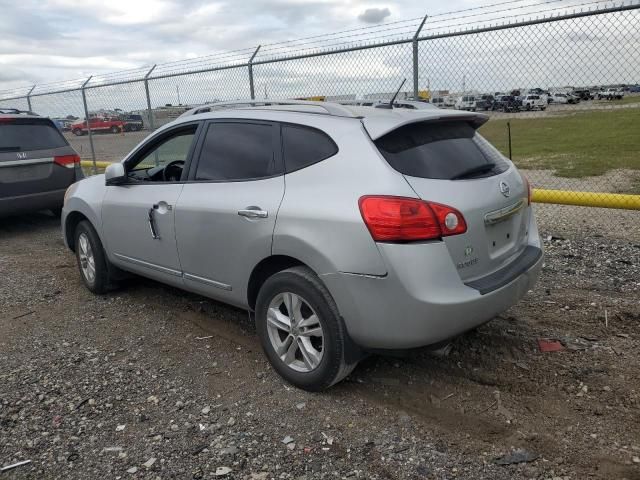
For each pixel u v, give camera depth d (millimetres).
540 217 7766
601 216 7633
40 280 6047
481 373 3666
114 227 4891
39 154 8133
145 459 2932
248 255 3631
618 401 3281
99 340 4430
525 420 3146
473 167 3426
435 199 3047
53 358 4121
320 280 3258
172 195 4242
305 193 3340
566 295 4906
